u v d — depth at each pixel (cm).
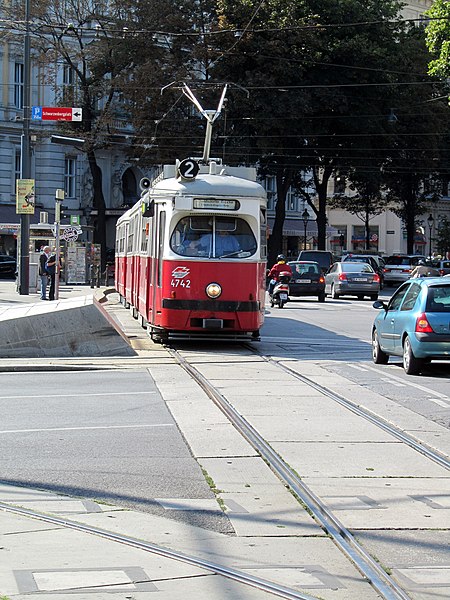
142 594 639
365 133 6022
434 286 1903
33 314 2153
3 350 2139
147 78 5625
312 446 1169
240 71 5712
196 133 5638
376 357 2097
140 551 742
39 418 1355
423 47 6241
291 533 811
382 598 650
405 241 10562
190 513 870
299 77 5691
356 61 5831
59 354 2150
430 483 993
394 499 927
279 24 5538
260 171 6550
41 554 728
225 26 5528
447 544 784
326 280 5131
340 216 10700
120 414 1392
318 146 6262
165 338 2395
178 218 2233
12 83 7275
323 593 659
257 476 1015
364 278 4784
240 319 2225
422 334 1850
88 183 7719
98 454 1116
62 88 6538
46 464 1062
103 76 6400
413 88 6191
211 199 2216
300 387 1683
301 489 955
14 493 932
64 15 6425
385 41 6069
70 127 6500
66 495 929
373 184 6788
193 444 1176
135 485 970
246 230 2252
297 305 4328
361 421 1346
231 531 815
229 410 1420
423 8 10631
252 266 2233
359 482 993
